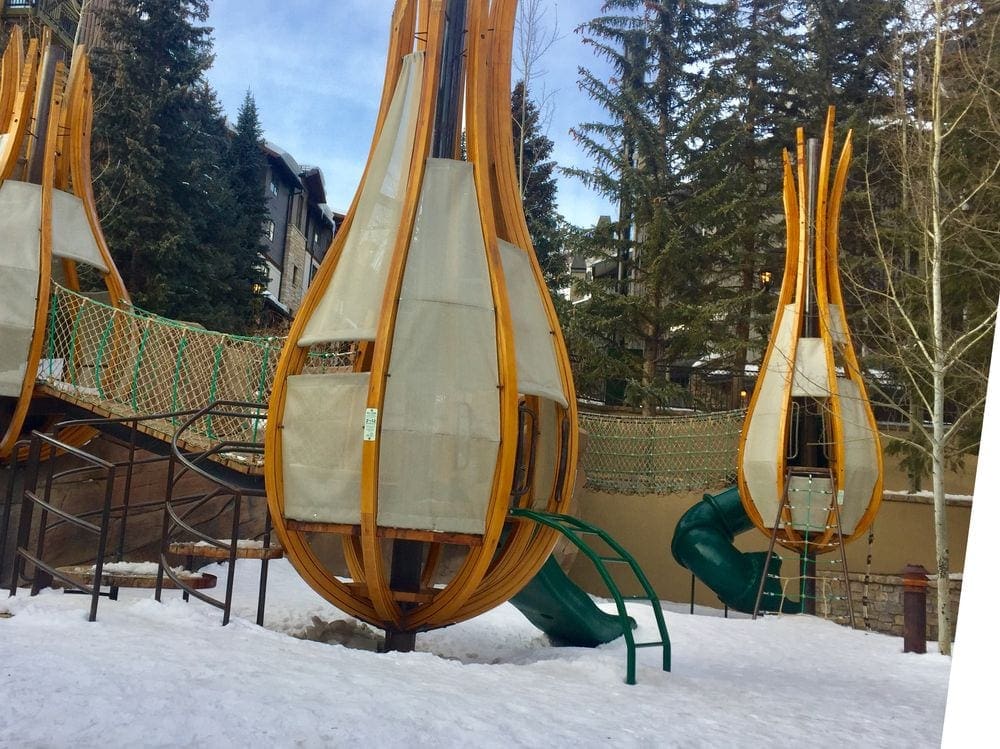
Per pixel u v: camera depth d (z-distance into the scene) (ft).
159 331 43.70
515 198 28.07
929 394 61.57
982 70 51.06
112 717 12.41
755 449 47.52
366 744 12.82
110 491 21.17
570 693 19.40
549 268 88.28
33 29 106.63
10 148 42.37
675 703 20.07
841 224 74.95
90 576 26.76
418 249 24.73
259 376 43.75
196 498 31.35
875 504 45.98
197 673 15.06
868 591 48.19
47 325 42.73
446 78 28.40
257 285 112.37
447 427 23.35
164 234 79.30
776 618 43.42
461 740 13.66
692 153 81.87
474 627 35.29
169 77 83.97
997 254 53.11
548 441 28.89
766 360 48.73
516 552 27.40
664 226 75.77
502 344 24.00
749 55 86.28
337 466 23.93
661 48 85.81
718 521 50.96
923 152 49.32
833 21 86.33
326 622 31.22
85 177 47.21
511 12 28.58
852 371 47.03
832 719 20.62
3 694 12.80
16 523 40.96
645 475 58.54
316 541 45.55
